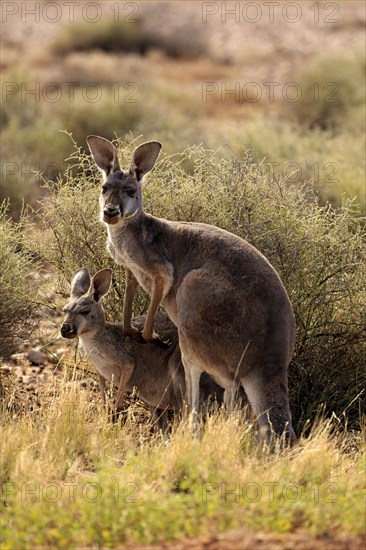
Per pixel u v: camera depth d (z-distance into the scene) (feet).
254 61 197.77
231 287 45.68
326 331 53.16
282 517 34.45
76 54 201.77
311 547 32.58
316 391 52.26
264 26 219.41
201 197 55.01
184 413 46.60
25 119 124.98
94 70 181.27
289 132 103.76
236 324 45.21
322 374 52.54
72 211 55.83
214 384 48.85
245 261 46.47
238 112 146.30
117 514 34.60
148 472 39.55
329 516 34.65
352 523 34.12
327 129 121.39
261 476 38.34
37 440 43.42
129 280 50.57
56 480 39.96
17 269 55.42
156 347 51.11
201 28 222.28
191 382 47.42
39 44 219.82
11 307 54.75
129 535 33.73
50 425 44.91
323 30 213.46
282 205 53.88
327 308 53.47
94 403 52.16
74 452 44.06
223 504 35.58
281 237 52.70
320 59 147.74
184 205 54.95
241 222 53.67
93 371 55.77
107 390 53.83
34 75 165.27
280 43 207.72
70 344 58.90
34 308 56.39
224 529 34.04
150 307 49.11
